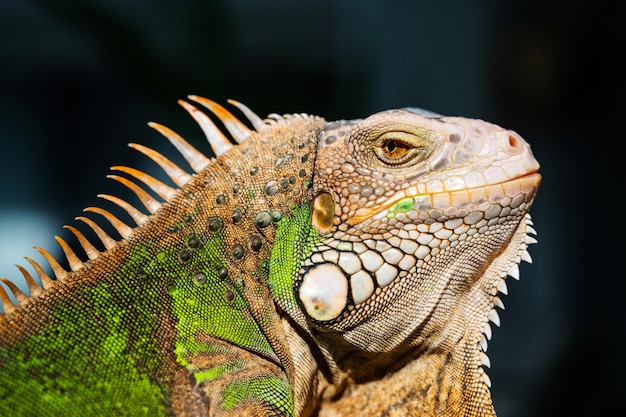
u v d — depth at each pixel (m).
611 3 1.59
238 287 0.74
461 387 0.75
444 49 1.70
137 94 1.83
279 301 0.74
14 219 1.91
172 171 0.76
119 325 0.73
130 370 0.72
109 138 1.98
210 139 0.77
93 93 1.97
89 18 1.36
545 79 1.66
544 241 1.72
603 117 1.63
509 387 1.38
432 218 0.74
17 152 1.96
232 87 1.44
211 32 1.41
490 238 0.74
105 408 0.72
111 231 1.53
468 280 0.75
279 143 0.76
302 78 1.64
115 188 1.94
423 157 0.74
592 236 1.62
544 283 1.73
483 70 1.69
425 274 0.74
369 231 0.74
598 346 1.49
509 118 1.72
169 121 1.42
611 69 1.61
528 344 1.55
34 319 0.73
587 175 1.65
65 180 1.98
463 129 0.74
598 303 1.59
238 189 0.75
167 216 0.75
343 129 0.75
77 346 0.72
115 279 0.74
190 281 0.74
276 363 0.74
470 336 0.75
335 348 0.75
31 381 0.72
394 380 0.76
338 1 1.82
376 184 0.74
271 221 0.75
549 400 1.37
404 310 0.74
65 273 0.74
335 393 0.76
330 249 0.74
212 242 0.74
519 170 0.74
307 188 0.75
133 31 1.36
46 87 1.96
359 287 0.74
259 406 0.73
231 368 0.73
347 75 1.65
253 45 1.87
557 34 1.65
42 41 1.83
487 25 1.67
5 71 1.90
